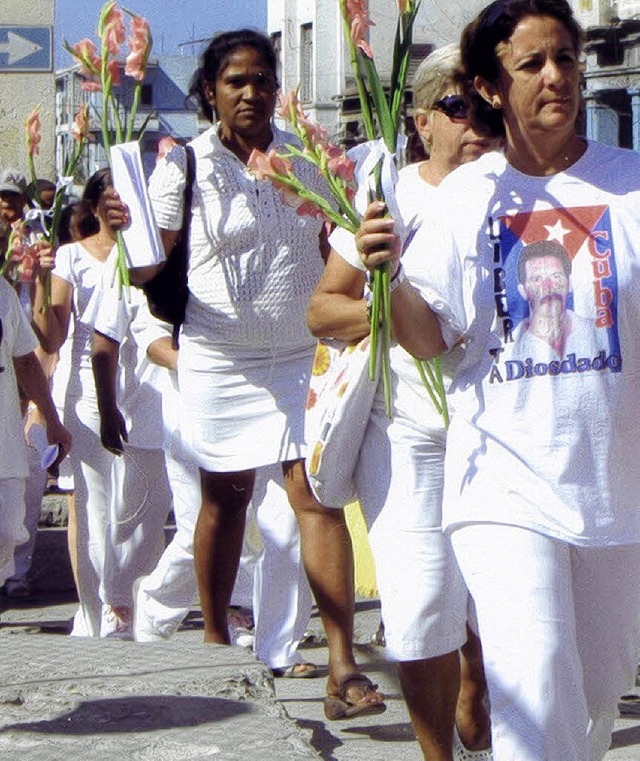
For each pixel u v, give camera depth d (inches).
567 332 148.0
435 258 153.8
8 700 203.8
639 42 1321.4
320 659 283.7
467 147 180.5
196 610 340.2
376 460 181.2
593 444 147.9
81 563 302.8
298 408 239.5
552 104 148.5
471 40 153.3
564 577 147.5
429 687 178.4
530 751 142.8
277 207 237.0
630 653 157.5
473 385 151.6
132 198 230.7
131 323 287.0
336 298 179.0
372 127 169.3
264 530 260.8
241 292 238.1
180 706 200.7
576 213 149.1
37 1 497.7
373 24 165.9
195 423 244.4
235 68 234.8
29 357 274.8
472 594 150.1
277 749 185.3
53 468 315.0
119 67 231.8
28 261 282.2
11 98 505.4
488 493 148.9
